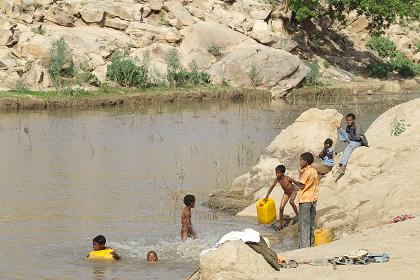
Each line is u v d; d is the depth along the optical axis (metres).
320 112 29.08
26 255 20.23
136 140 40.12
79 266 19.23
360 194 23.50
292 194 23.28
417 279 14.32
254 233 15.94
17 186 29.00
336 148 33.50
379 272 14.95
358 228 21.97
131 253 20.45
